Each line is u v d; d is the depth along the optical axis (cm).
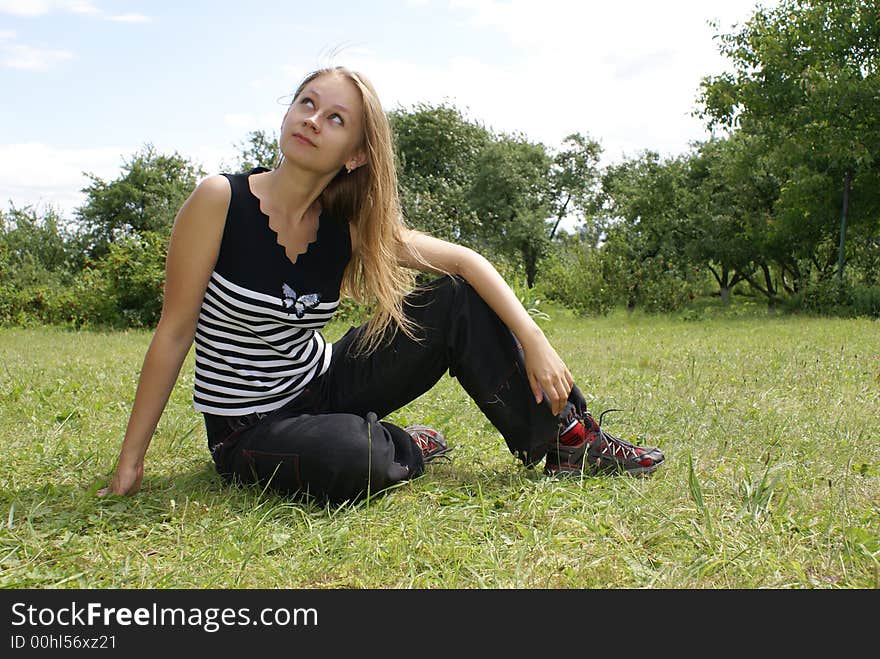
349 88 229
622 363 652
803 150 1956
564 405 259
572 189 4303
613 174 4197
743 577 183
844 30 1909
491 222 3822
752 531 208
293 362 250
